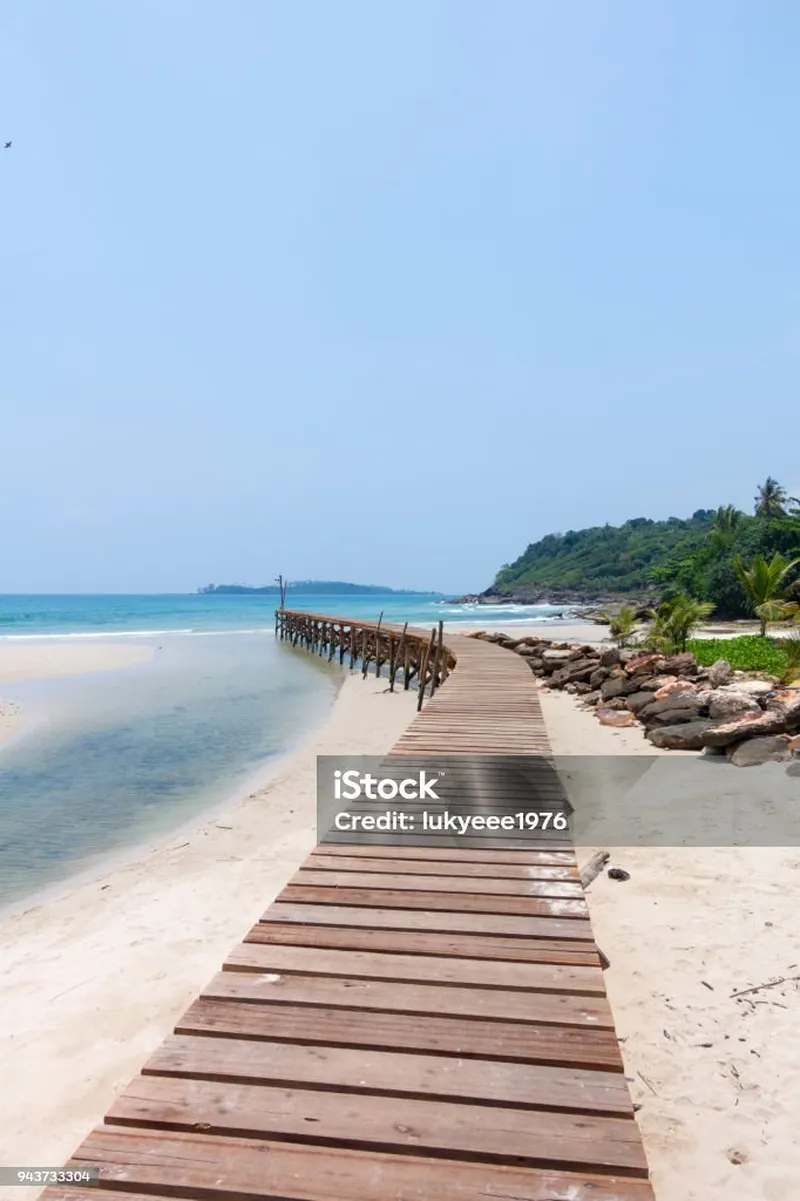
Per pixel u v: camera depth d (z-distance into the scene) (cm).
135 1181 182
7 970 427
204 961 429
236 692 1587
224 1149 193
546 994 270
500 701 930
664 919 441
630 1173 186
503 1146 194
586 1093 215
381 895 362
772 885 480
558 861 408
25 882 562
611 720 1005
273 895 520
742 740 789
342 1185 181
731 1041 324
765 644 1777
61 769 900
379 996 268
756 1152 263
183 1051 234
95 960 434
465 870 395
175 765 919
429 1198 178
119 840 654
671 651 1633
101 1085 323
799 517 4959
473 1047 236
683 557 6912
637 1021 342
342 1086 217
